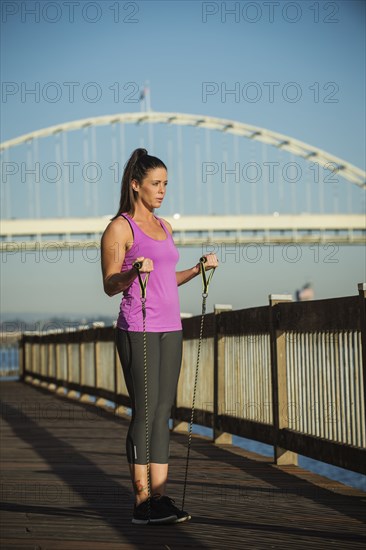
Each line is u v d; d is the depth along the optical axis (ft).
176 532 14.57
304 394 21.38
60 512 16.43
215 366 28.50
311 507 16.97
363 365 17.51
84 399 55.72
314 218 360.07
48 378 72.13
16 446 29.35
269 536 14.20
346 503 17.44
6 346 92.53
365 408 17.56
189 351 32.60
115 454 26.73
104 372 48.93
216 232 356.59
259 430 24.59
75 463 24.56
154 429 15.47
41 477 21.66
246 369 25.90
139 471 15.37
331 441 19.45
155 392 15.43
